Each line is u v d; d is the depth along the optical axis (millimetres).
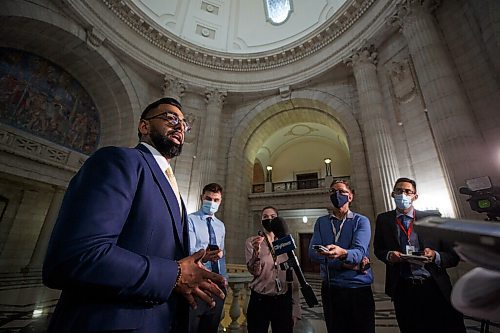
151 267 771
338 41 10484
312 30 12203
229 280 2984
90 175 848
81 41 9242
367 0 9039
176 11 13438
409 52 7902
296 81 11906
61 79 10125
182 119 1391
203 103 12672
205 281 906
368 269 2275
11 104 8500
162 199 1037
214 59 12719
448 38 6734
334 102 10898
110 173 870
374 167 7605
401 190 2578
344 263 2283
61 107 10000
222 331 3203
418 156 7078
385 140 7656
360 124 9922
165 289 782
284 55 12297
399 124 7777
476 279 463
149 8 12164
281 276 2527
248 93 12812
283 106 12664
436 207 6336
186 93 12469
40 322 3768
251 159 14188
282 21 13828
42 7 8117
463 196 5152
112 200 809
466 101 5961
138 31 11023
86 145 10711
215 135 11789
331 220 2686
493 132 5430
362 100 8664
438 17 7098
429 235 619
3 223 11195
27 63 9062
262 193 13242
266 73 12797
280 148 20141
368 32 9070
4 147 8078
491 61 5629
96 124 11234
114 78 10562
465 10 6387
